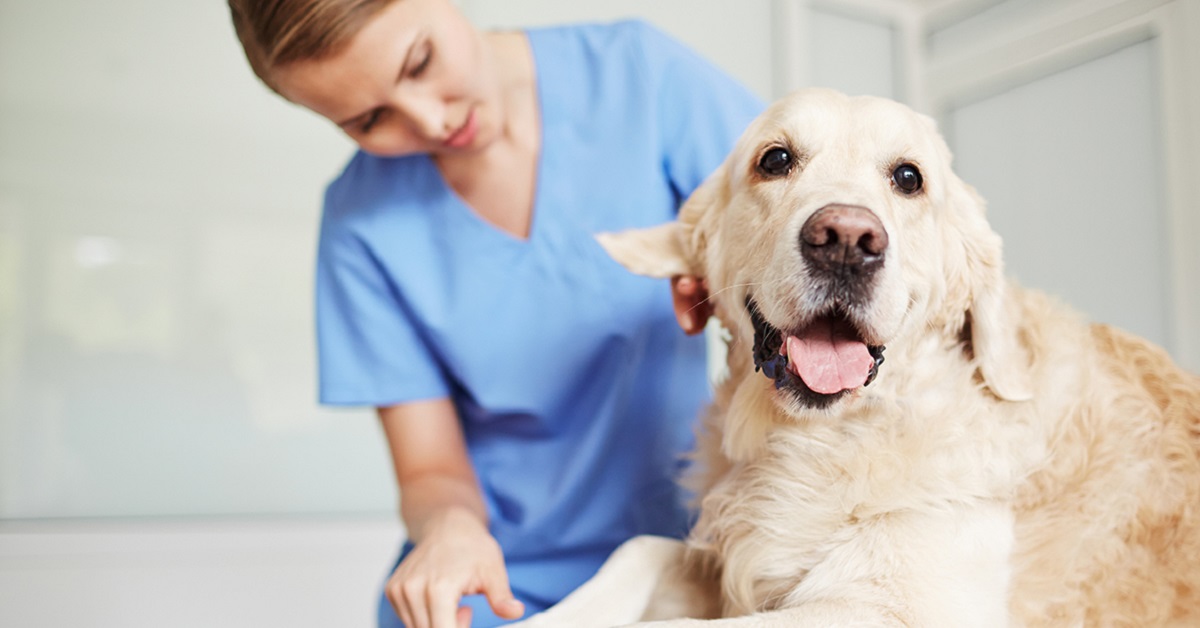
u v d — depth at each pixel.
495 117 1.29
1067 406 1.02
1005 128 1.51
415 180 1.45
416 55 1.09
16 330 2.79
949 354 1.05
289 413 2.98
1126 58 1.35
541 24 2.58
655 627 0.83
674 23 2.25
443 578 1.03
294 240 3.00
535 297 1.44
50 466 2.79
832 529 0.97
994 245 1.05
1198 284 1.29
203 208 2.93
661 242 1.20
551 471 1.47
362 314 1.48
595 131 1.44
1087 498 1.00
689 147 1.46
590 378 1.45
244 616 2.66
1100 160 1.39
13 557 2.52
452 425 1.51
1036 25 1.47
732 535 1.06
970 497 0.93
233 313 2.95
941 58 1.64
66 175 2.82
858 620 0.85
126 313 2.87
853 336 0.94
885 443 0.98
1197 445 1.04
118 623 2.57
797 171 1.02
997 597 0.89
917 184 1.01
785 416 1.01
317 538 2.78
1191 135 1.26
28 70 2.79
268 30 1.04
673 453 1.46
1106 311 1.40
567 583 1.45
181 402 2.90
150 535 2.65
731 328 1.12
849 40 1.81
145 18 2.88
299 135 3.01
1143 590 1.00
